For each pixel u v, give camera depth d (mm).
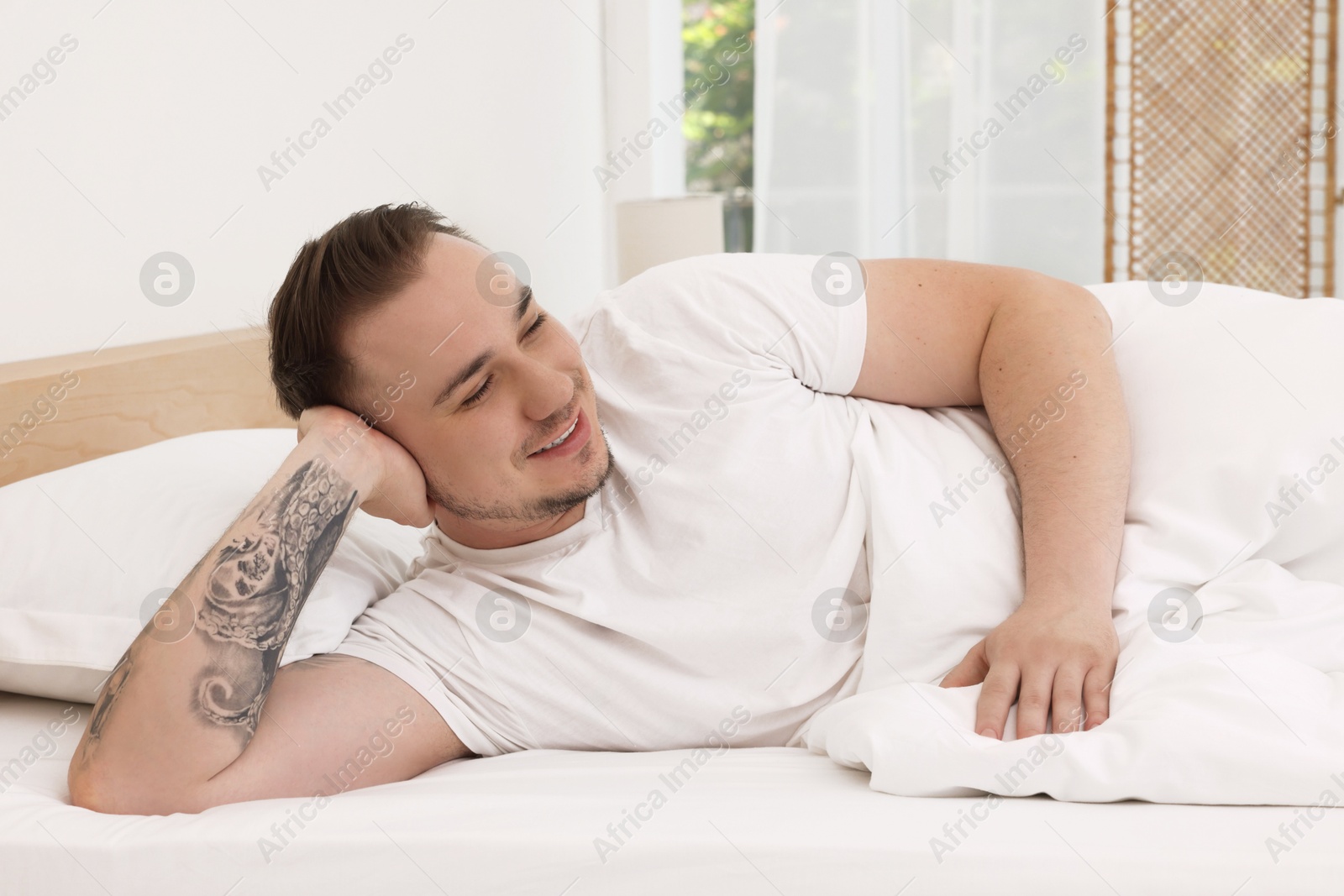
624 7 3242
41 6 1270
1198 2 3258
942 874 596
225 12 1582
